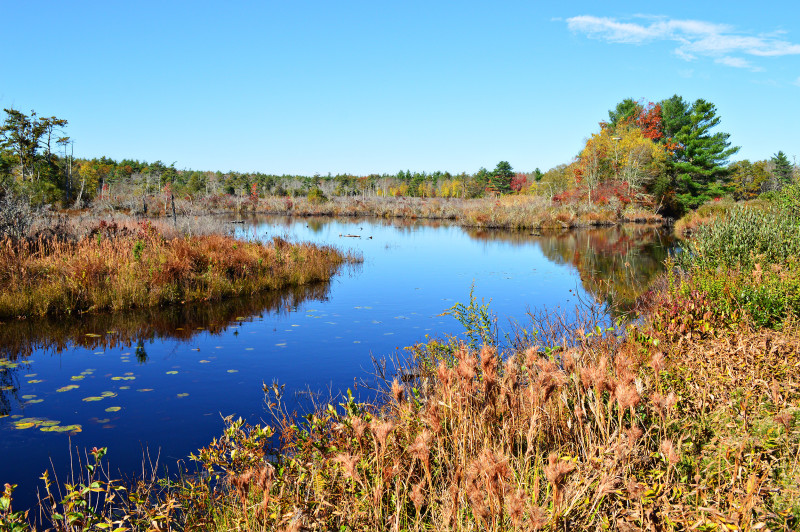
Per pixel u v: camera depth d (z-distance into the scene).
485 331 6.02
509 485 2.40
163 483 3.82
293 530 2.29
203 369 7.05
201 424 5.28
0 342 8.24
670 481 2.68
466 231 34.53
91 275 10.57
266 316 10.30
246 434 4.16
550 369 3.11
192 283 11.95
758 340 4.80
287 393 6.11
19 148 35.56
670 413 3.28
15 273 10.36
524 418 3.31
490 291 13.00
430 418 3.01
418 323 9.68
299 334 8.91
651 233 31.45
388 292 13.01
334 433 3.51
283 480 3.11
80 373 6.91
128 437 4.99
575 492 2.54
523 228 36.53
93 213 27.27
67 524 2.83
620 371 3.03
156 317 10.00
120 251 12.32
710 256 9.22
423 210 50.19
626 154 42.88
